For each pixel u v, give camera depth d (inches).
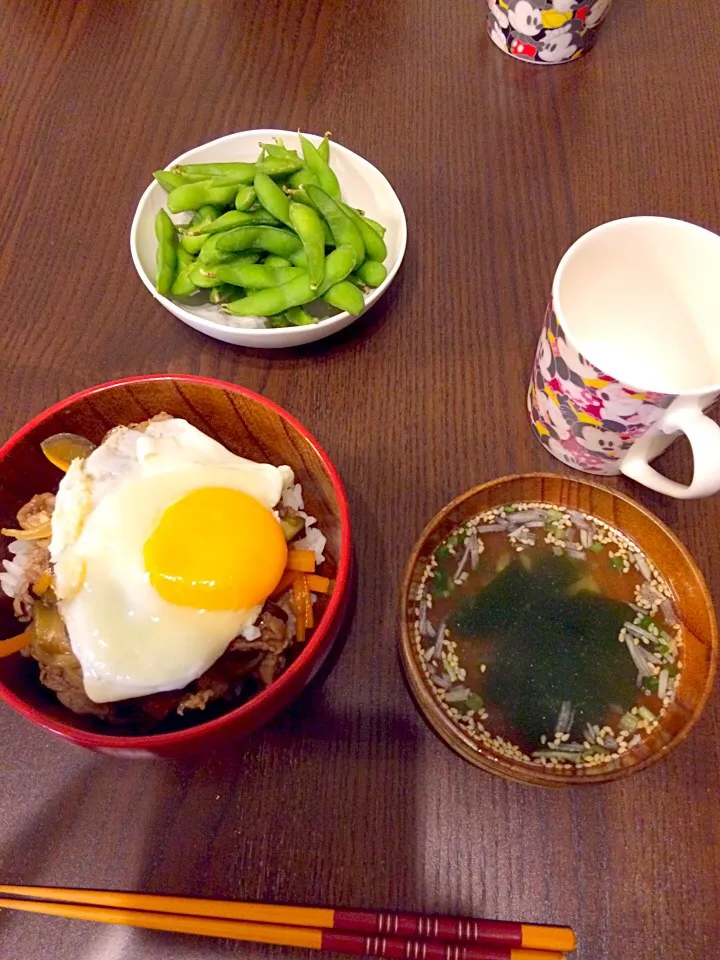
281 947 11.3
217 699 11.9
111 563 11.7
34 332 15.8
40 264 16.5
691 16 19.4
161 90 18.6
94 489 12.1
